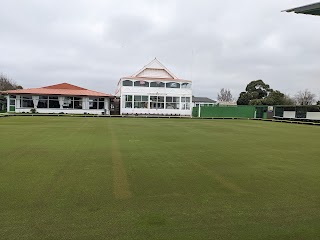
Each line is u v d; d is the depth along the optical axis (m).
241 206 3.81
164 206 3.76
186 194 4.28
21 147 8.32
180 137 11.73
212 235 2.94
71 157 6.90
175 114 37.56
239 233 3.00
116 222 3.22
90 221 3.24
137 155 7.34
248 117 38.28
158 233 2.96
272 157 7.58
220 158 7.23
